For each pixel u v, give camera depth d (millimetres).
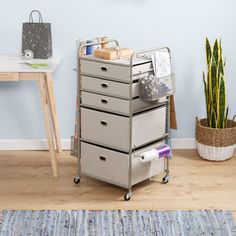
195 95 5730
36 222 4590
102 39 5223
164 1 5559
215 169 5375
